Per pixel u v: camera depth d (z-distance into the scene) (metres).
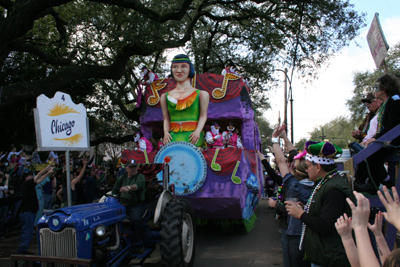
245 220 7.16
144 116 7.64
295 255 3.48
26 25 9.27
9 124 14.98
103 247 3.83
